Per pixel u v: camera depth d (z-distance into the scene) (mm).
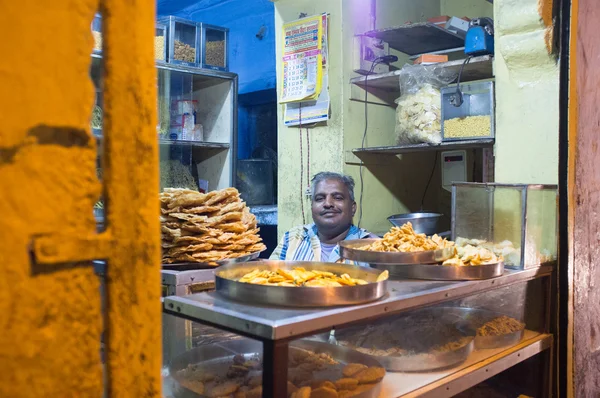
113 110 785
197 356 1493
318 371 1418
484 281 1765
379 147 3279
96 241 765
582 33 2236
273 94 5078
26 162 688
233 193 2057
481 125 2807
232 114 4082
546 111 2279
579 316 2264
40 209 703
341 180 2824
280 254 2924
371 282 1500
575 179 2199
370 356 1529
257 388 1310
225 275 1521
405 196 3836
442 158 3918
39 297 708
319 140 3467
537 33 2219
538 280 2160
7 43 663
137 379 827
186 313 1336
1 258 668
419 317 1845
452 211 2199
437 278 1754
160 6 5637
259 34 5141
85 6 741
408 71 3201
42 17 696
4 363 678
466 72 3189
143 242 823
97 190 770
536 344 2035
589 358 2363
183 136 3932
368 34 3336
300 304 1285
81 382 758
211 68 3977
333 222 2793
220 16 5555
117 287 798
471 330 1878
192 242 1866
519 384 2154
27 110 683
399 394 1436
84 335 762
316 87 3389
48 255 709
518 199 2002
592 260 2354
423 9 3959
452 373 1626
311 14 3465
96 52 2168
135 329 821
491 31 2928
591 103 2303
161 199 1933
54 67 710
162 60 3756
